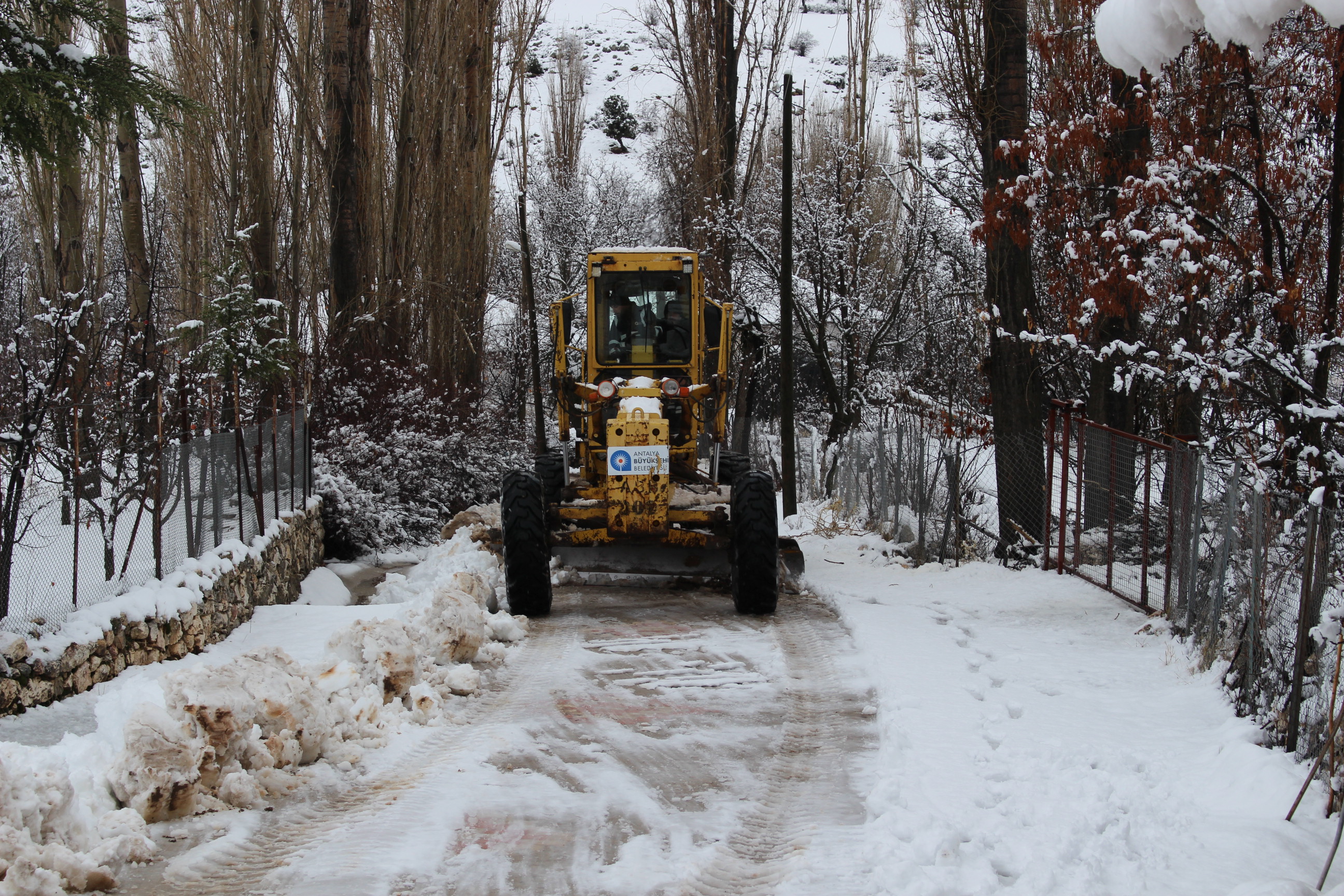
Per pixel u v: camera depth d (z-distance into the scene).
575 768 6.07
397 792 5.68
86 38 16.02
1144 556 10.01
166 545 8.43
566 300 11.39
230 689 5.79
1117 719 6.92
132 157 14.74
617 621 9.82
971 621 9.84
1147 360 12.36
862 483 17.06
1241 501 7.68
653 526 9.93
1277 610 6.66
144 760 5.17
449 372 22.00
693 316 11.12
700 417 11.47
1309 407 8.23
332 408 17.05
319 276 20.27
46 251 17.33
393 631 7.22
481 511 15.33
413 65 20.28
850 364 23.58
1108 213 12.48
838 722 6.95
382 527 15.95
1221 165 9.88
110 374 10.11
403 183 20.22
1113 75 12.46
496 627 8.94
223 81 16.28
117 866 4.74
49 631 6.77
